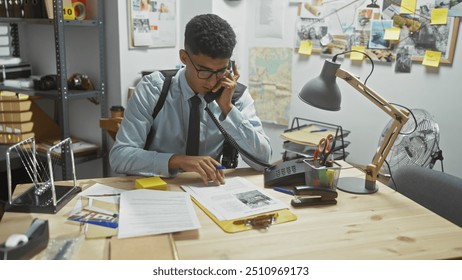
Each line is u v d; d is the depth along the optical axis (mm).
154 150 1608
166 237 996
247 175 1470
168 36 2604
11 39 2678
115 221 1064
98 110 2510
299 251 969
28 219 1071
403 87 2393
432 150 1948
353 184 1409
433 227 1114
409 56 2332
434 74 2270
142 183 1287
